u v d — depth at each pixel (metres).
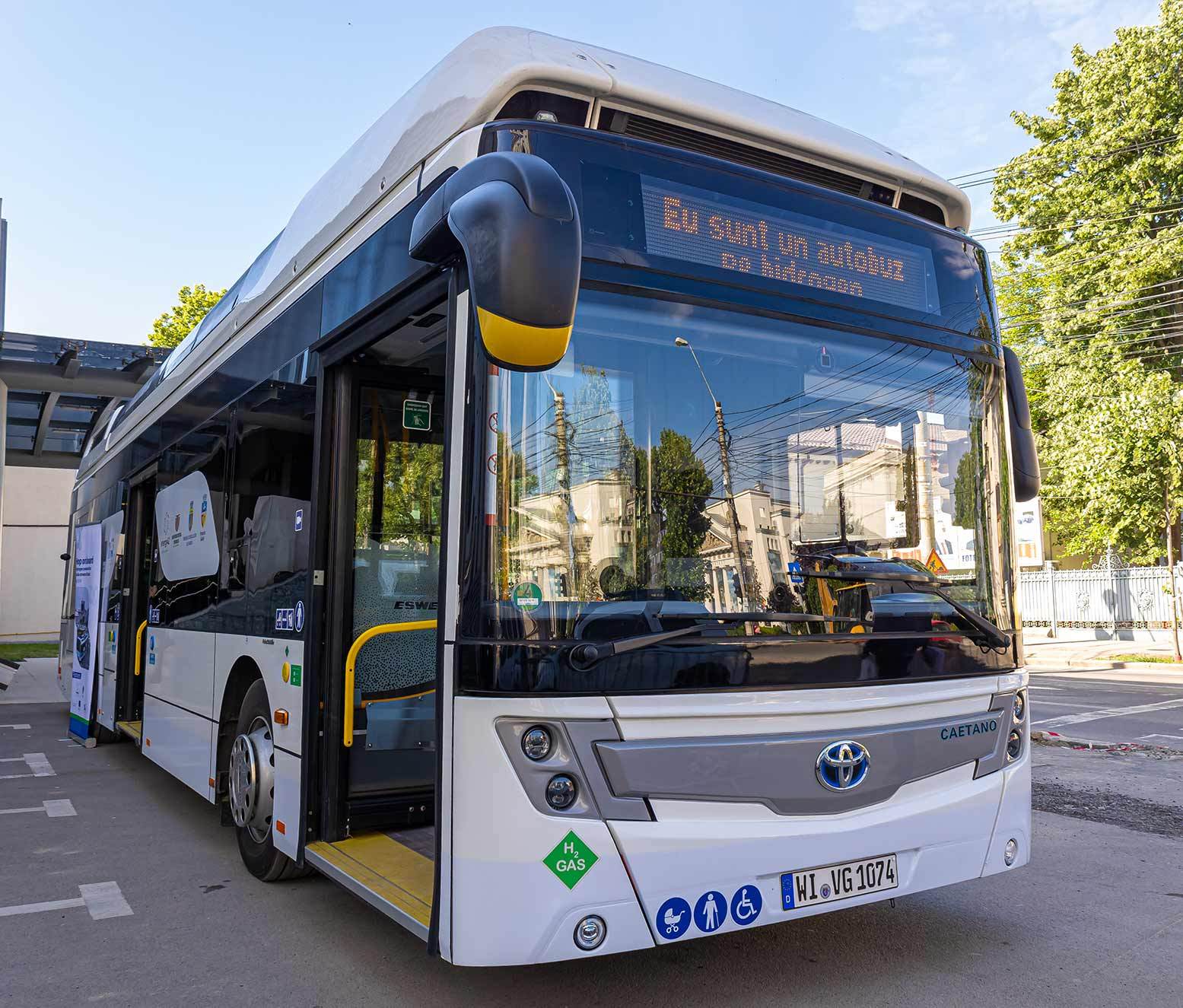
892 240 4.10
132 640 8.70
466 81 3.71
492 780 3.03
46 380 15.73
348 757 4.58
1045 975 3.93
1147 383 20.27
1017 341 26.27
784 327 3.72
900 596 3.71
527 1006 3.65
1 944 4.39
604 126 3.79
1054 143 24.45
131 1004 3.74
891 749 3.57
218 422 6.23
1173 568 20.25
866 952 4.19
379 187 4.25
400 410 4.88
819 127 4.30
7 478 30.36
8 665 20.88
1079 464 20.66
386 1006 3.69
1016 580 4.19
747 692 3.29
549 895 3.00
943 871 3.69
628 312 3.43
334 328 4.52
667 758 3.14
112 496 9.55
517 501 3.16
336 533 4.60
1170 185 23.16
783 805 3.32
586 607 3.16
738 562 3.44
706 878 3.18
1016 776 3.98
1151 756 9.29
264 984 3.92
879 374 3.92
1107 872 5.45
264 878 5.20
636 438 3.36
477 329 3.25
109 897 5.06
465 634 3.12
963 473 4.09
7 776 8.50
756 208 3.77
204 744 6.02
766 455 3.57
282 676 4.82
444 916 3.11
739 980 3.88
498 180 2.93
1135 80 22.78
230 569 5.75
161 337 28.66
